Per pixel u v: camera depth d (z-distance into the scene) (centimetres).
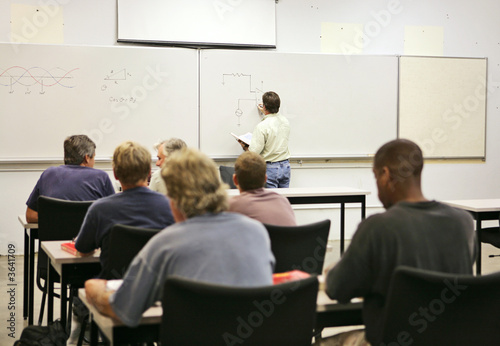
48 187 309
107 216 218
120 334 155
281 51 589
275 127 539
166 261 145
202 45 564
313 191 421
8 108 520
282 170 548
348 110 602
